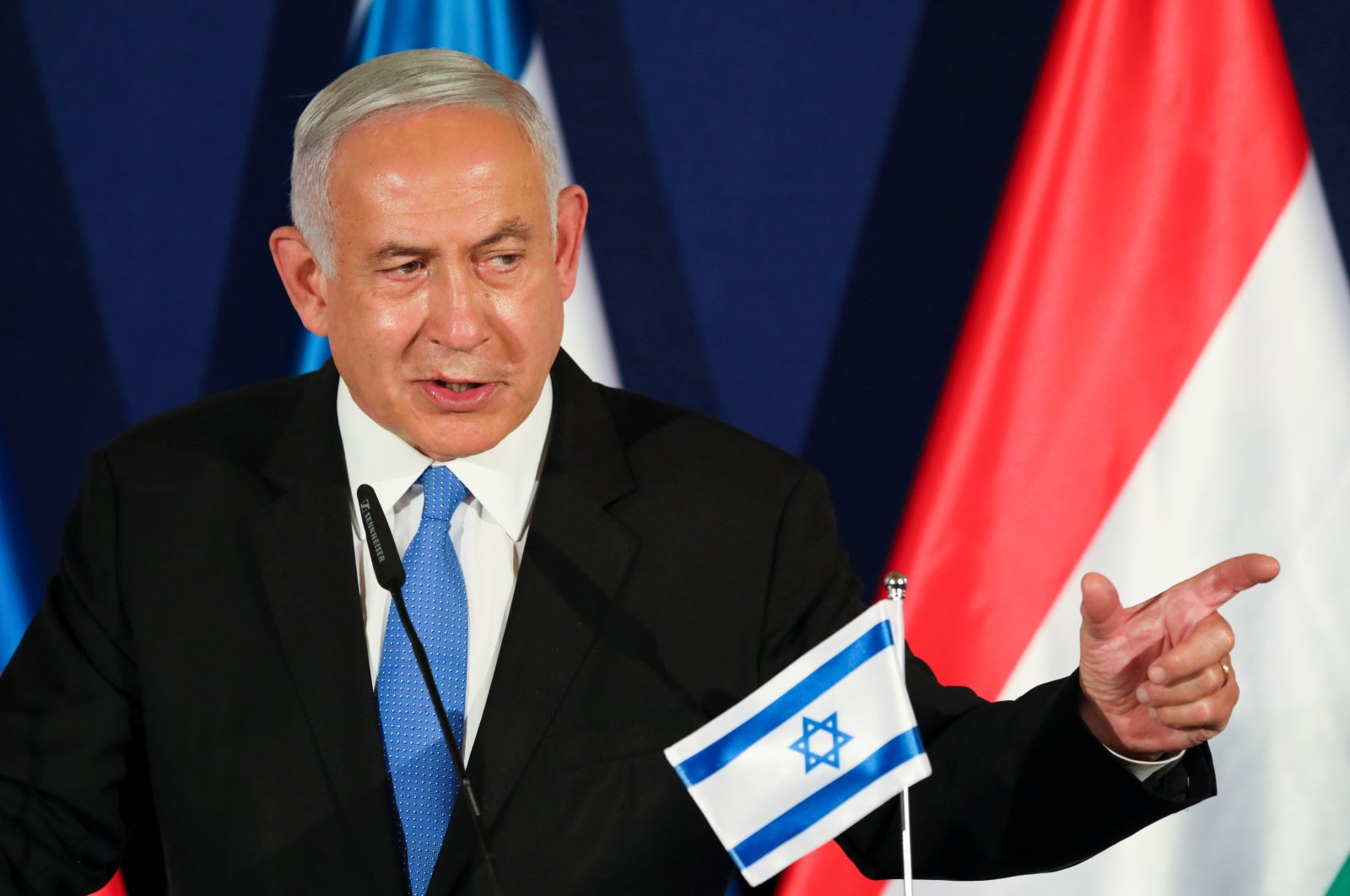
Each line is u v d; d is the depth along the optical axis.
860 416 8.62
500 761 5.26
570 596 5.57
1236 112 8.40
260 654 5.51
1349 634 8.23
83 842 5.62
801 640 5.74
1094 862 8.43
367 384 5.39
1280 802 8.28
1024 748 5.01
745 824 4.49
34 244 8.71
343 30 8.69
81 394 8.70
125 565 5.75
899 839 5.41
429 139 5.10
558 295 5.43
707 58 8.69
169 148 8.72
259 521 5.68
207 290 8.73
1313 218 8.37
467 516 5.74
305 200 5.36
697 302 8.70
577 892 5.24
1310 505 8.27
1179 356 8.38
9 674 5.86
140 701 5.75
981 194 8.55
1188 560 8.33
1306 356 8.32
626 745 5.44
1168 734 4.56
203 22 8.71
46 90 8.71
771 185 8.68
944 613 8.49
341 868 5.20
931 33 8.60
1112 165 8.45
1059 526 8.42
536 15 8.67
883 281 8.62
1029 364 8.48
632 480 5.90
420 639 5.38
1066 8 8.48
